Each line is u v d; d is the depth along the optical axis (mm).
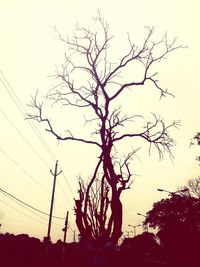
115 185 16047
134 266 18312
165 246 61219
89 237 15336
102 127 17547
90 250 14516
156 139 18562
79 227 15508
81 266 14414
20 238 38781
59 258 31688
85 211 15859
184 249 57062
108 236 15500
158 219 69562
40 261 29141
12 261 25969
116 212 15664
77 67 19062
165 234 63438
